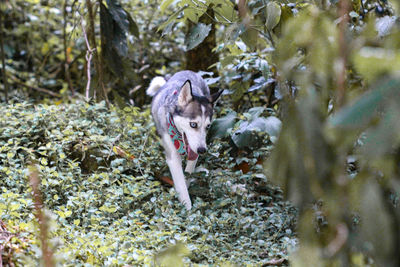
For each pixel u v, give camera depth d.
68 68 11.01
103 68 8.77
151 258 4.08
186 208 5.76
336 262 2.17
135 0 11.36
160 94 6.84
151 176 6.36
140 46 11.02
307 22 2.13
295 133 2.12
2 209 4.57
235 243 5.15
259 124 6.44
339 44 2.06
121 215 5.56
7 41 12.32
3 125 6.80
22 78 12.09
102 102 7.48
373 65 1.83
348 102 2.00
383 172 2.00
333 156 2.08
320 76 2.13
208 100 6.20
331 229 2.17
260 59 6.29
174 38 11.27
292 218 5.55
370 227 2.00
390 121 1.75
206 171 6.58
